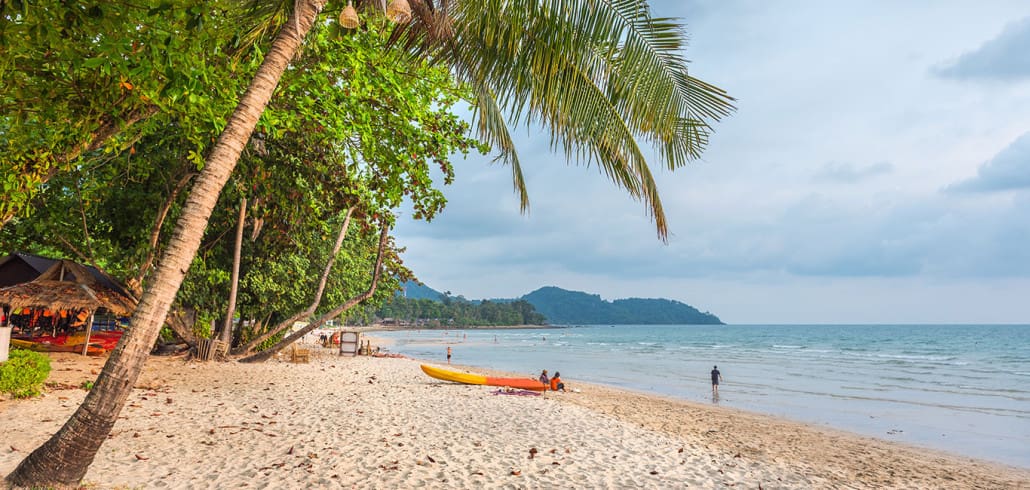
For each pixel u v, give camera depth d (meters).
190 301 20.50
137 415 9.17
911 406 21.89
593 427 11.45
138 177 15.95
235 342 25.05
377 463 7.26
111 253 18.33
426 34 6.61
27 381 9.73
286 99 10.38
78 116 6.80
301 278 24.89
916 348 74.38
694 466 8.71
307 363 24.34
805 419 18.33
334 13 6.19
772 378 33.22
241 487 5.93
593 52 6.43
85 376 13.41
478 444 8.86
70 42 5.31
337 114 10.49
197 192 4.66
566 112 6.59
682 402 21.44
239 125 4.80
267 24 7.34
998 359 53.09
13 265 17.41
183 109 7.49
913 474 10.92
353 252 30.58
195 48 6.12
